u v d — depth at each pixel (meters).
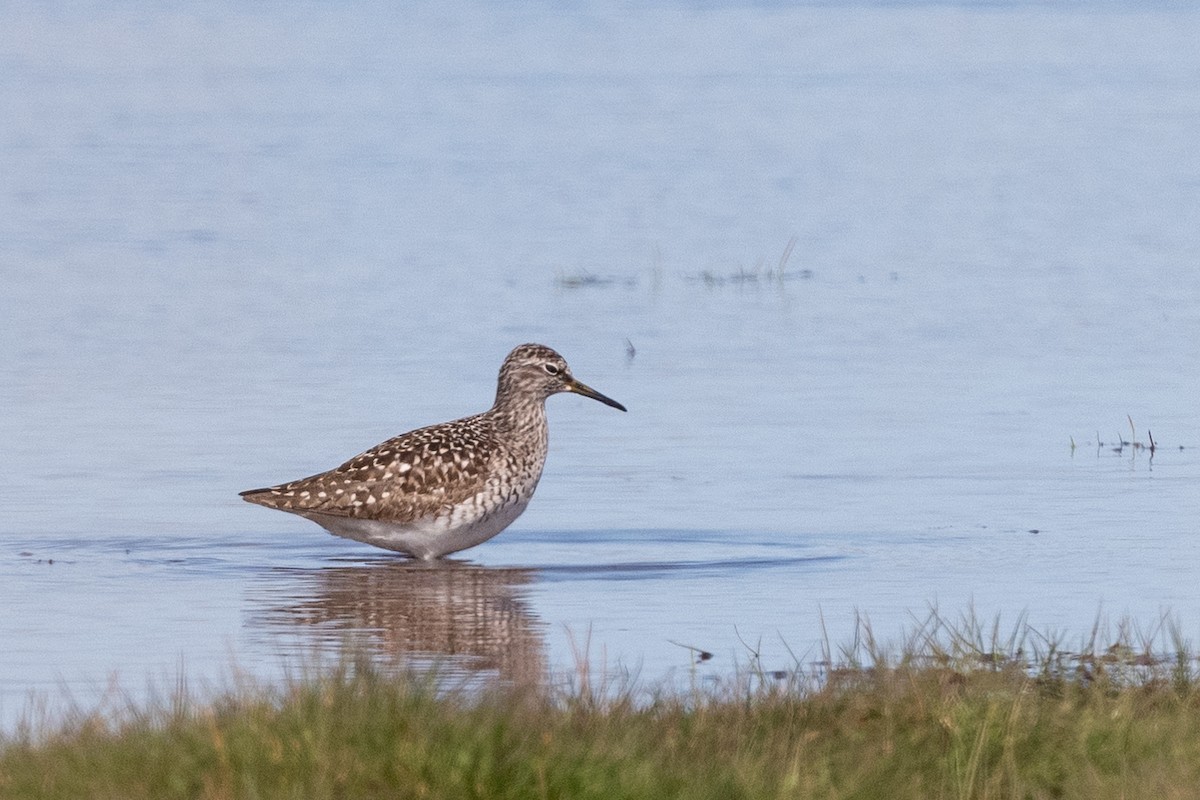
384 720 9.73
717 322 27.27
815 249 33.44
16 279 29.55
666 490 18.47
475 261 32.00
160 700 11.08
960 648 12.32
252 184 39.81
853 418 21.41
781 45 73.19
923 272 31.08
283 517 17.72
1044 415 21.50
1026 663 12.12
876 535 16.69
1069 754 10.33
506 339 25.77
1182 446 20.09
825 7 90.50
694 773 9.65
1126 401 22.14
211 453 19.69
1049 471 19.06
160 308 27.56
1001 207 37.53
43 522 17.23
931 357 24.67
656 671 12.54
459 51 71.38
